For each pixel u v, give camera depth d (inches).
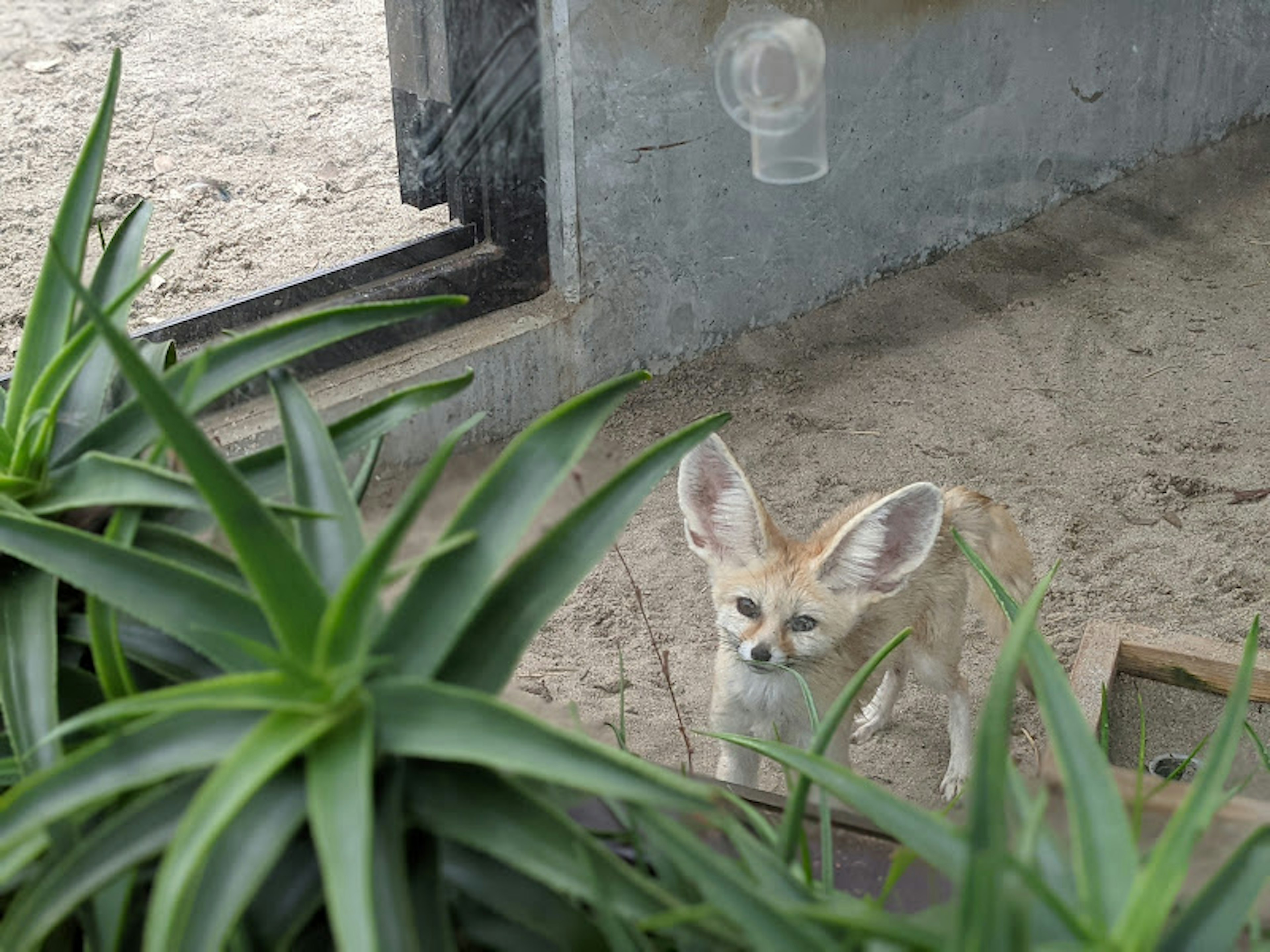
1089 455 187.9
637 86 185.5
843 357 211.3
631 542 170.6
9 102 184.9
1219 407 198.5
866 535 118.1
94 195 61.9
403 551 58.6
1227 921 40.7
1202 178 262.4
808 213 212.5
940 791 138.1
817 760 46.3
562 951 44.5
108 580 47.3
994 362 210.2
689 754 129.2
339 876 36.9
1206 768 41.2
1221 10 257.1
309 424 54.0
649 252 195.9
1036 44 229.1
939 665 136.0
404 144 179.8
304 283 169.9
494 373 181.3
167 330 161.0
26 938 40.1
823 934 40.4
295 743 39.4
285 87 184.9
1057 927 40.1
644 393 200.8
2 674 49.7
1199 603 157.9
